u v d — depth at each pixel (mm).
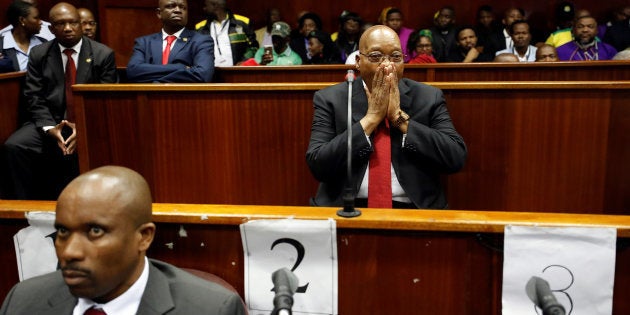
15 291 1183
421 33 5711
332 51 5883
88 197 1043
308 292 1459
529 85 2545
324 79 4035
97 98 2738
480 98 2600
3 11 5418
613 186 2602
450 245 1425
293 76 4043
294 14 7328
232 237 1487
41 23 4504
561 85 2537
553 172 2625
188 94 2705
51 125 3328
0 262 1584
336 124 2139
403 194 2092
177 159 2770
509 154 2633
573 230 1336
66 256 1034
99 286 1059
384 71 1969
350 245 1451
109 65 3496
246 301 1479
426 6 7312
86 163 2791
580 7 7188
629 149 2566
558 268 1357
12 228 1561
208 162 2764
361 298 1474
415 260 1442
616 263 1362
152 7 6457
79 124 2762
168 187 2801
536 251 1361
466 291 1440
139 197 1093
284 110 2701
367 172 2070
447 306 1453
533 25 7227
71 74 3414
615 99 2539
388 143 2074
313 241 1434
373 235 1438
